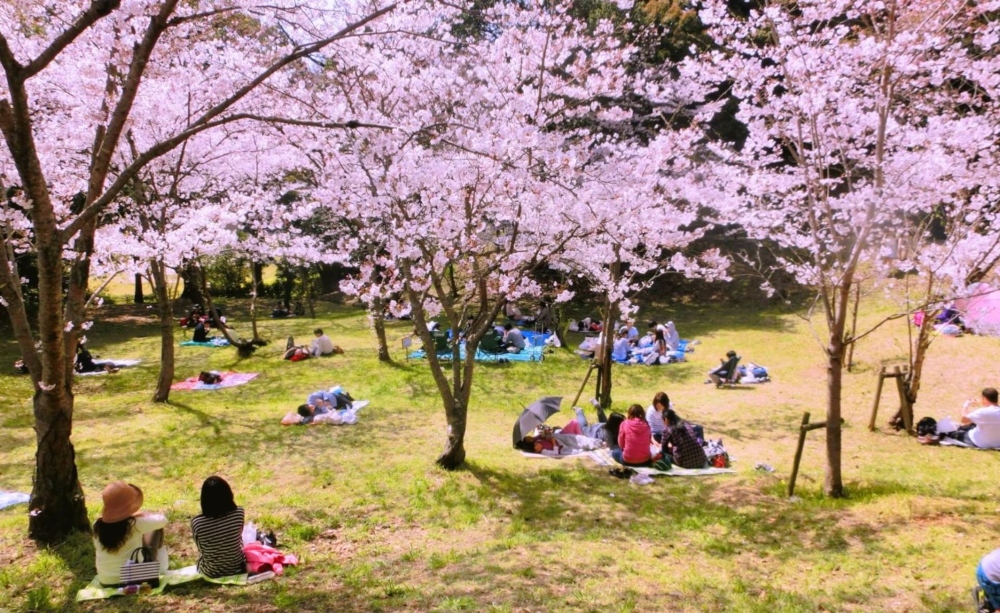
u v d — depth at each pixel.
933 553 5.43
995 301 14.02
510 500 7.61
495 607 4.81
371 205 8.16
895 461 8.59
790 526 6.52
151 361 17.91
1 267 5.84
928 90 8.41
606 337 12.29
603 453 9.45
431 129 7.61
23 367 16.20
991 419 8.95
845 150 8.20
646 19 18.64
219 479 5.49
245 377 15.59
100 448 9.70
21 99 4.78
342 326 22.20
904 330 16.00
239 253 14.97
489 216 9.51
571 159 7.33
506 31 9.89
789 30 7.07
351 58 7.34
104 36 7.40
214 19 7.78
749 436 10.36
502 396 13.53
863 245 6.83
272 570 5.56
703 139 17.88
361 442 10.02
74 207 13.43
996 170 7.25
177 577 5.33
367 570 5.62
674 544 6.20
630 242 9.10
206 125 5.46
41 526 5.92
